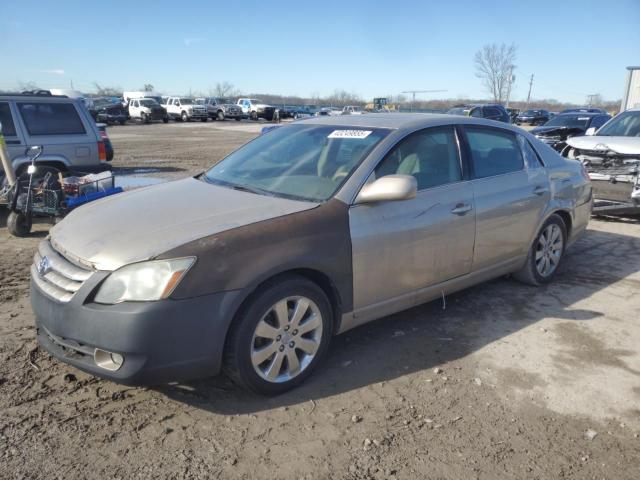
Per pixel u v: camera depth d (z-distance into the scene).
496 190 4.47
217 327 2.96
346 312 3.58
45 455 2.72
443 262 4.10
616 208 7.62
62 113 8.49
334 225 3.41
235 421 3.05
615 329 4.35
